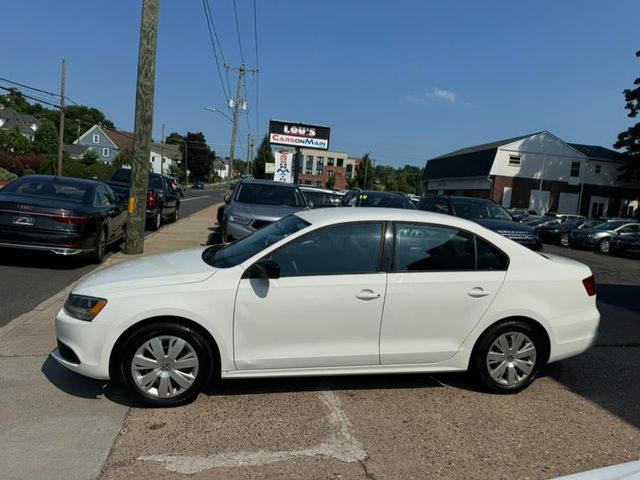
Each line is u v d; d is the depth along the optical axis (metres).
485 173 49.41
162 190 17.48
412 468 3.19
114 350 3.80
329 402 4.08
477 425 3.81
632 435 3.75
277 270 3.80
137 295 3.77
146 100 9.66
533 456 3.40
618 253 20.27
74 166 49.72
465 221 4.43
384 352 4.11
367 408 4.01
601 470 2.06
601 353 5.70
